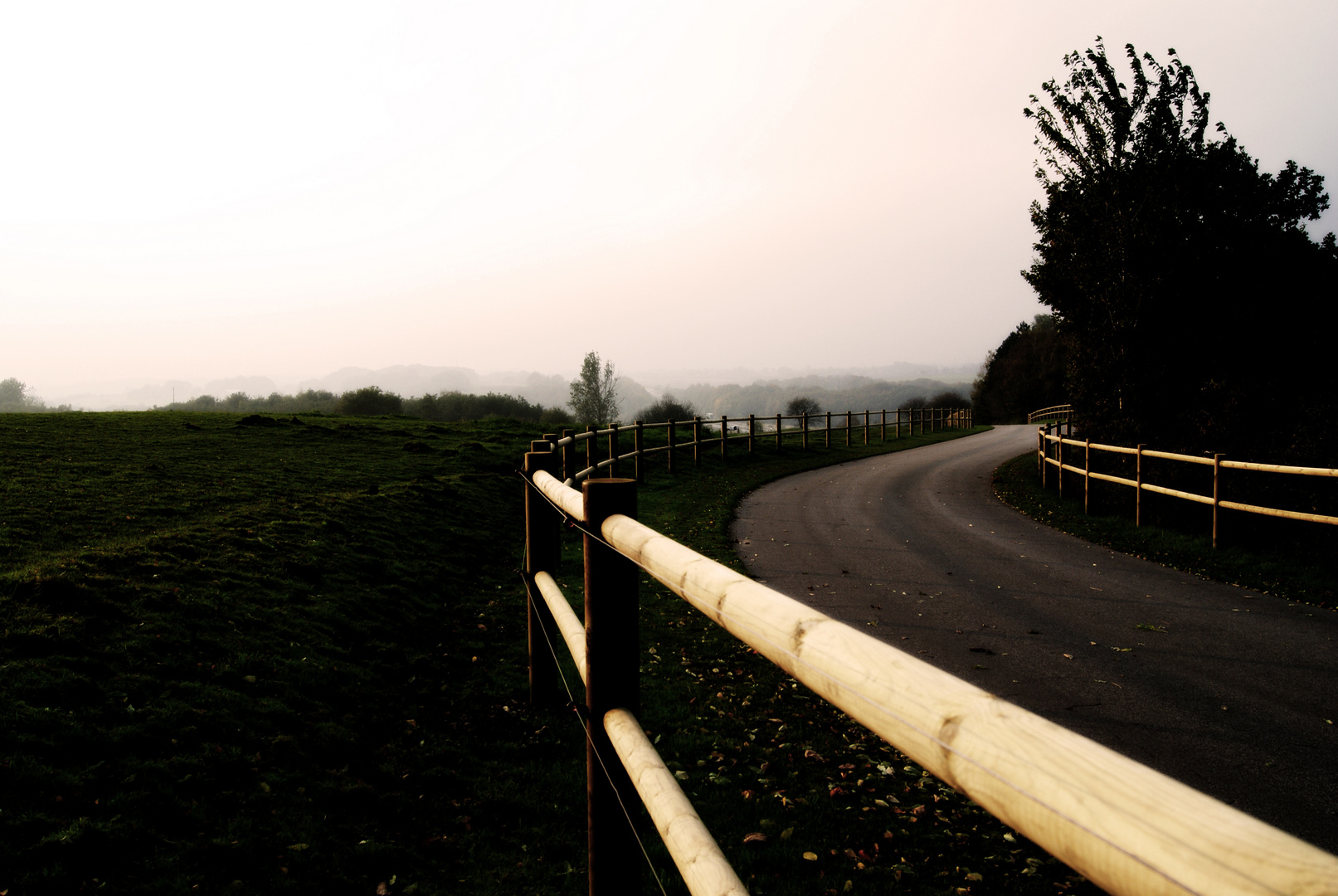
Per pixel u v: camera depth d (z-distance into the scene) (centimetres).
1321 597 685
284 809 308
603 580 182
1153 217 1496
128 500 759
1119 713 443
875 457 2409
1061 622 632
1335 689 471
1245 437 1082
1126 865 45
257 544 639
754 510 1262
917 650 568
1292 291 1738
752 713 455
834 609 679
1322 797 346
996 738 60
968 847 322
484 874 288
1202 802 44
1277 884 34
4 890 234
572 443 1060
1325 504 791
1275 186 2028
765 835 322
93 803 281
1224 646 558
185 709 359
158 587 501
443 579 689
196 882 256
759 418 2172
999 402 6669
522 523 994
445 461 1272
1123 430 1405
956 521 1176
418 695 445
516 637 570
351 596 579
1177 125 1518
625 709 181
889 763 398
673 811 133
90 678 371
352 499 868
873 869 301
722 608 119
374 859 287
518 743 395
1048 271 1739
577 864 296
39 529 614
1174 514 1041
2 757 292
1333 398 980
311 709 399
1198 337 1531
